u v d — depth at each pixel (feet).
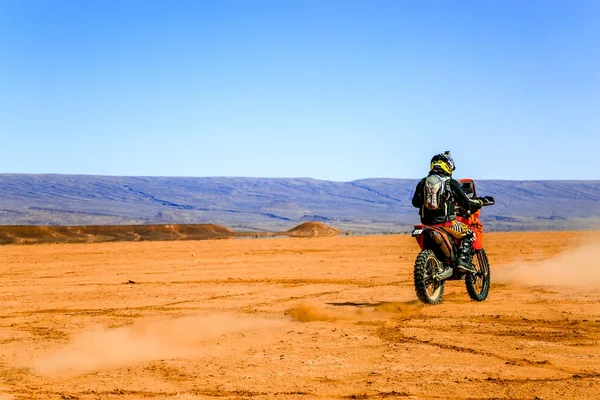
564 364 24.12
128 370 24.39
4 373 24.43
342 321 33.76
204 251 92.07
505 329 30.78
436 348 26.96
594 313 34.91
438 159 39.78
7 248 106.32
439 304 38.96
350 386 21.74
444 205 38.55
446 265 39.27
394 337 29.37
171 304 40.96
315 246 100.68
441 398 20.33
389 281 52.24
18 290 49.98
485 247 92.63
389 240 118.11
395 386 21.58
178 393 21.38
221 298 43.27
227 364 24.91
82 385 22.56
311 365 24.52
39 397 21.21
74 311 38.96
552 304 38.37
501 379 22.21
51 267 70.18
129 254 87.81
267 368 24.21
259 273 59.52
